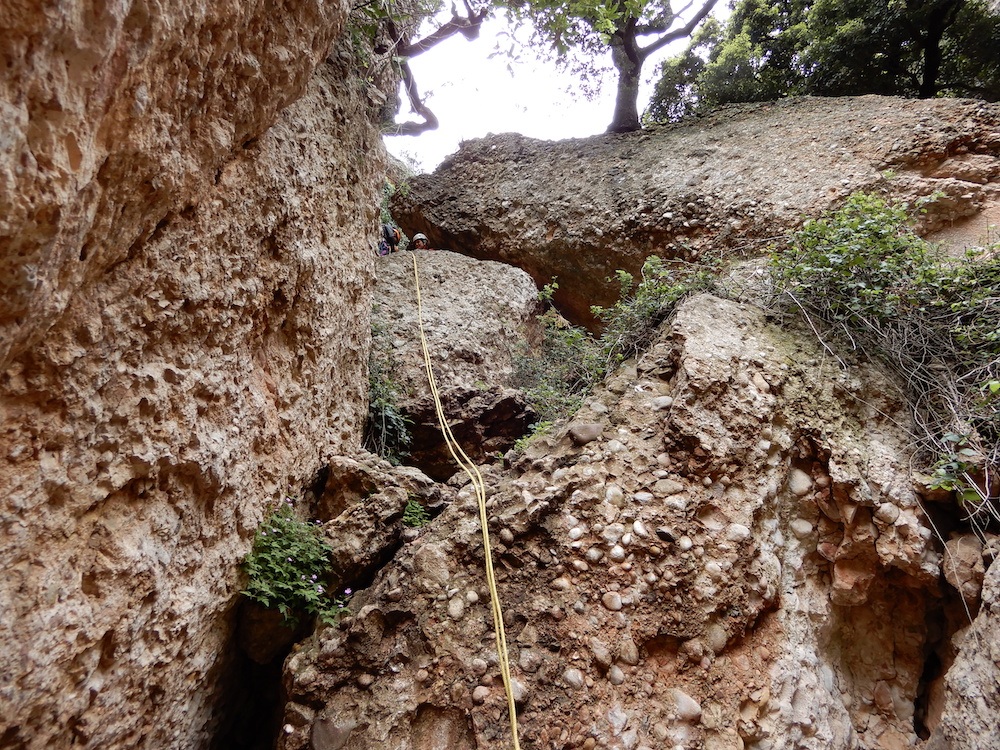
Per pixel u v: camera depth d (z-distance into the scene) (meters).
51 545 1.73
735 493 2.78
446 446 5.02
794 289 3.65
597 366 4.11
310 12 2.57
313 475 3.47
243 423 2.74
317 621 2.69
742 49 8.59
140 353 2.08
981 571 2.49
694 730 2.23
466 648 2.41
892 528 2.67
